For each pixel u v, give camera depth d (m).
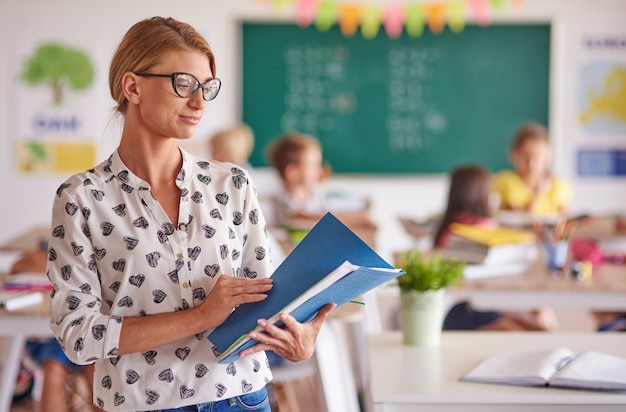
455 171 4.43
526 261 3.80
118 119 1.82
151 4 7.20
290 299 1.67
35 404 4.34
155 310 1.70
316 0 7.21
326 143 7.35
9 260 7.18
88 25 7.18
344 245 1.70
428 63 7.27
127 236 1.69
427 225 5.64
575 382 2.07
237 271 1.77
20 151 7.29
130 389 1.69
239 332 1.69
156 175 1.74
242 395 1.75
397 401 2.05
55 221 1.70
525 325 4.06
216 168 1.79
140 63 1.67
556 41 7.19
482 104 7.28
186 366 1.71
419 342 2.51
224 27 7.21
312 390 4.58
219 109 7.28
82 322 1.65
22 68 7.21
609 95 7.23
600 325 4.29
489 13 7.19
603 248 4.57
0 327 3.01
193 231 1.72
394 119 7.34
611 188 7.32
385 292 6.71
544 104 7.25
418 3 7.21
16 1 7.16
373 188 7.39
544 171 6.16
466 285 3.50
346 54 7.27
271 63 7.26
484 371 2.20
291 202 5.51
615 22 7.16
